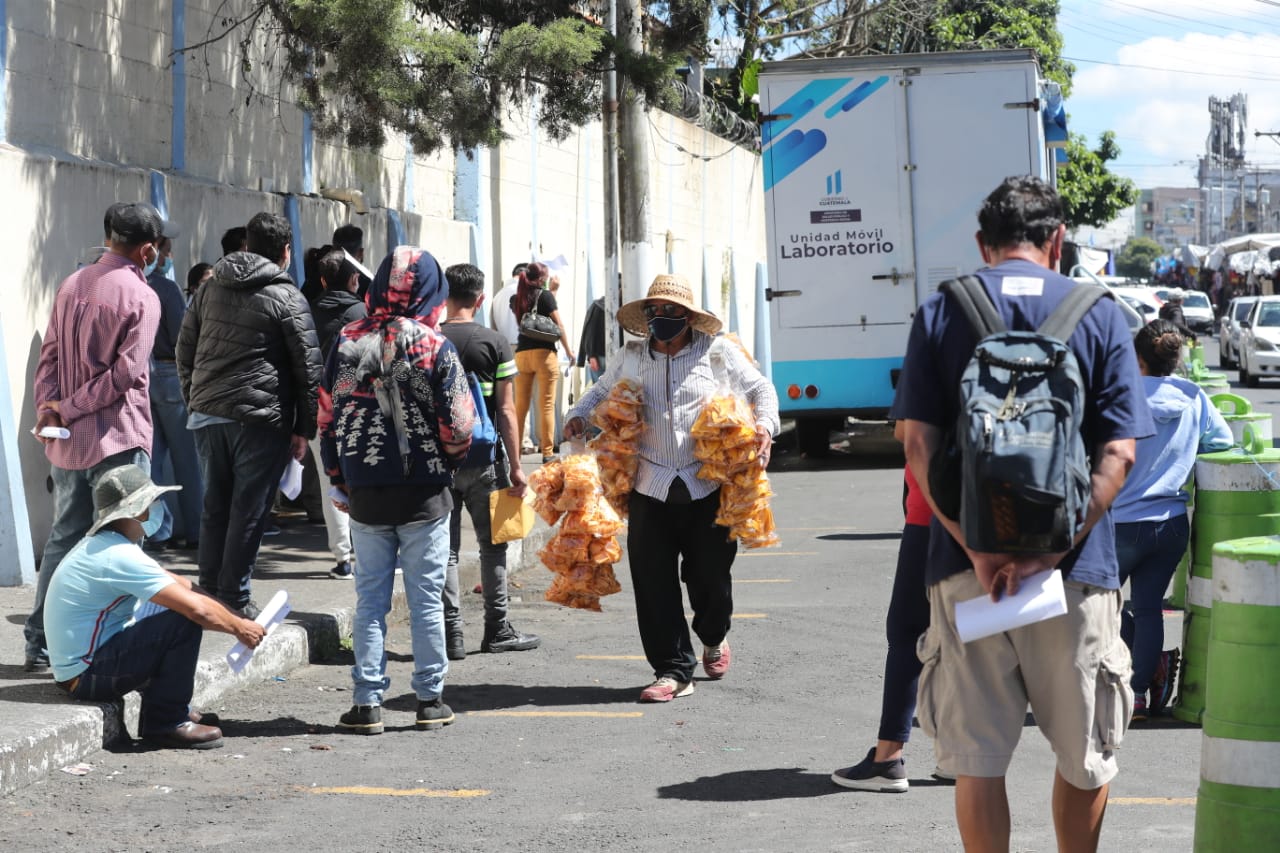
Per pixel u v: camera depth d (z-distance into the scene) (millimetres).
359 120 13008
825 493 17156
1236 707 4578
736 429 7805
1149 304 41250
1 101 10539
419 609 7379
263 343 8164
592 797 6270
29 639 7543
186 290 11953
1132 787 6281
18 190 10477
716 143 33531
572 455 8500
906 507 6328
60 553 7570
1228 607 4609
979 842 4328
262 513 8305
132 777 6508
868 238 18594
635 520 7996
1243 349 35969
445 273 8984
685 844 5621
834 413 18906
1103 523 4293
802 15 34781
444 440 7262
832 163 18594
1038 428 3914
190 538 11633
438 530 7367
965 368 4148
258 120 14344
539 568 12539
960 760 4336
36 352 10711
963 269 18438
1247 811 4547
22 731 6402
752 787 6387
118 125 12055
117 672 6844
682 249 30609
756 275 36438
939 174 18406
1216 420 7457
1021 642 4277
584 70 13461
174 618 6895
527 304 18016
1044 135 20797
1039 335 4059
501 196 20672
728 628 8359
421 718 7418
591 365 19453
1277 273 64500
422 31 12164
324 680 8445
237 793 6332
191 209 12758
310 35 12211
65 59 11344
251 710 7750
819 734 7262
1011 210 4414
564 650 9312
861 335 18672
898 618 6266
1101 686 4312
